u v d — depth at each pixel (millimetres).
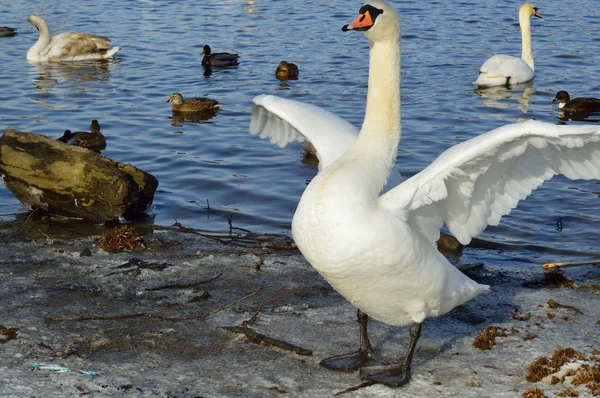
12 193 12547
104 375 6594
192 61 25078
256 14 33000
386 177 6344
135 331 7562
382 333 7668
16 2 37562
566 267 9953
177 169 14578
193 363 6922
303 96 20094
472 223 6805
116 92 21281
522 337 7520
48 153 11664
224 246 10516
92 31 30250
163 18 32688
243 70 23547
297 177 14094
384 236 5902
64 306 8109
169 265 9445
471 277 9508
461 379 6723
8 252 9898
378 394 6465
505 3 34688
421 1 35469
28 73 23984
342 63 23734
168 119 18328
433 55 24906
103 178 11445
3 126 17500
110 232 10367
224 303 8336
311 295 8625
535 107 19609
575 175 6523
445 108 19000
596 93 21016
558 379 6602
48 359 6871
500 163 6414
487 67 21516
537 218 12172
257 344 7352
